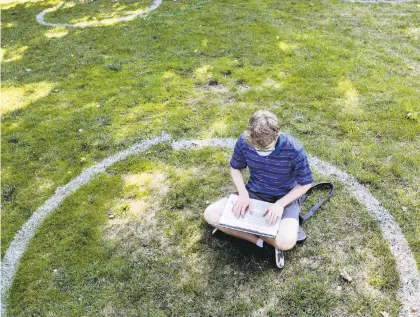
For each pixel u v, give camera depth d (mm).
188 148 4699
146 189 4184
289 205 3352
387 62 6133
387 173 4168
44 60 6934
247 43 6879
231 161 3498
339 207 3828
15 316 3117
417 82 5605
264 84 5758
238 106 5336
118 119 5266
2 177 4473
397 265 3312
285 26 7422
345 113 5059
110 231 3748
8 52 7355
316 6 8250
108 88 5930
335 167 4285
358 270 3287
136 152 4699
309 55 6410
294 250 3447
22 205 4109
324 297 3100
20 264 3504
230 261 3400
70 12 8961
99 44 7309
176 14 8281
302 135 4766
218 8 8383
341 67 6020
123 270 3381
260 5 8406
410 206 3803
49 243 3676
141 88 5863
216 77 5969
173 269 3373
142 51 6910
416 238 3512
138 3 9094
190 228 3727
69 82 6176
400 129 4738
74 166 4570
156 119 5211
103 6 9133
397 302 3053
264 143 3043
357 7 8172
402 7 8102
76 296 3217
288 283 3217
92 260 3486
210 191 4113
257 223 3143
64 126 5211
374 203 3857
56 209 4008
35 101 5785
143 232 3723
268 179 3350
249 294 3162
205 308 3082
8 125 5328
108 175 4410
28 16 8922
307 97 5418
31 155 4773
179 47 6918
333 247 3475
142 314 3068
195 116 5211
